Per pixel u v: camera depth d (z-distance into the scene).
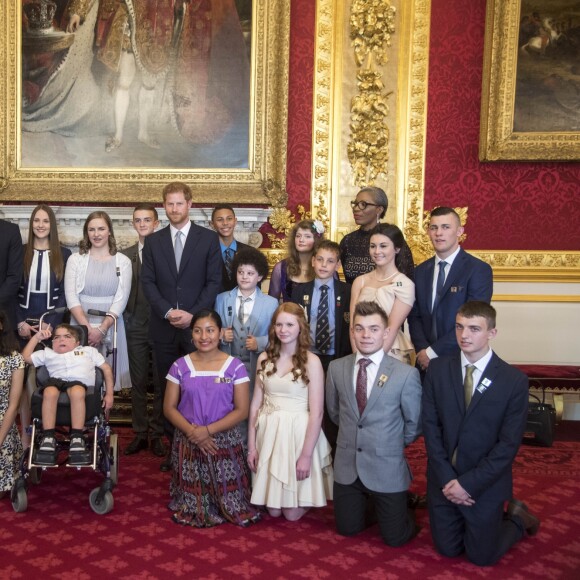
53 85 6.47
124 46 6.45
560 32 6.07
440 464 3.38
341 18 6.43
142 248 5.05
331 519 3.87
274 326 3.87
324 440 3.88
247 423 4.30
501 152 6.15
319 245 4.27
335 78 6.45
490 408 3.33
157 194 6.44
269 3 6.32
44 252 5.04
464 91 6.36
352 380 3.68
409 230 6.47
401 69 6.41
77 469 4.64
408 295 4.03
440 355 3.94
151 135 6.50
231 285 5.28
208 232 4.65
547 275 6.38
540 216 6.38
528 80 6.12
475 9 6.31
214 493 3.78
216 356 3.96
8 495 4.11
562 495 4.30
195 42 6.43
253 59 6.39
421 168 6.43
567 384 5.80
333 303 4.31
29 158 6.52
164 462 4.64
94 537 3.54
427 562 3.34
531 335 6.48
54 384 3.90
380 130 6.45
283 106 6.38
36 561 3.25
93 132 6.50
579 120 6.12
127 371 5.03
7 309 4.86
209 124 6.47
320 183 6.50
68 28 6.44
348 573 3.20
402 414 3.61
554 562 3.36
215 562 3.28
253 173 6.46
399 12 6.40
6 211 6.14
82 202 6.47
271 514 3.87
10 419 3.97
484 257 6.42
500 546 3.34
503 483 3.32
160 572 3.16
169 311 4.47
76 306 4.81
